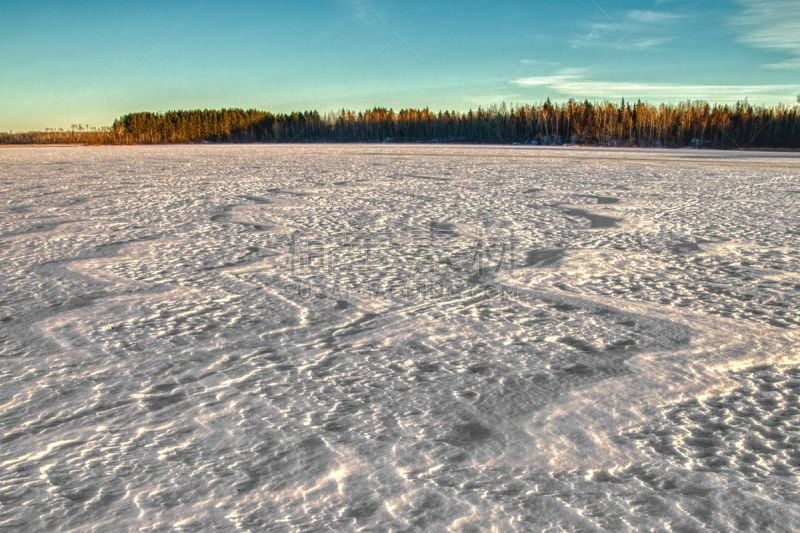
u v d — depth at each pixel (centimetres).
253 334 377
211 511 195
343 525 187
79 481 214
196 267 565
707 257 617
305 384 300
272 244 682
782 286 498
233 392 290
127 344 358
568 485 209
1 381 304
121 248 655
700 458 229
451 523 187
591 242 702
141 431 251
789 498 201
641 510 194
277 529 185
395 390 292
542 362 329
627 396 285
